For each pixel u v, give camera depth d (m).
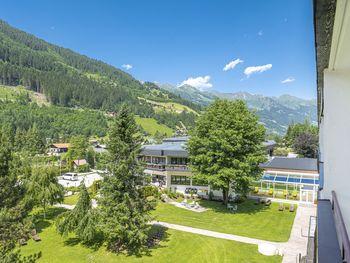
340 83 2.90
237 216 25.62
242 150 26.14
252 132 25.86
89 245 19.33
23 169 20.55
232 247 18.47
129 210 17.88
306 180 31.27
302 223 23.48
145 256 17.42
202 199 32.34
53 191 26.23
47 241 20.39
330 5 1.77
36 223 24.55
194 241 19.56
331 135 2.92
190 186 34.50
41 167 27.22
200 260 16.73
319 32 2.19
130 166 18.77
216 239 19.89
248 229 22.08
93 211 19.03
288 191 34.09
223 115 26.47
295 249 18.06
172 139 53.16
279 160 38.50
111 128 18.70
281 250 17.23
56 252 18.41
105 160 18.53
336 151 2.91
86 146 76.75
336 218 2.38
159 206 29.16
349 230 2.69
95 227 18.80
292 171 32.84
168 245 19.02
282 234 20.91
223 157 25.62
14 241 13.62
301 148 59.00
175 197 32.47
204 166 26.73
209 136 26.86
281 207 27.42
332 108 2.92
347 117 2.85
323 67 2.97
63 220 19.62
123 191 18.30
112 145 18.38
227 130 25.48
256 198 32.28
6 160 15.66
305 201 30.61
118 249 18.38
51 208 29.64
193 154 28.20
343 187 2.86
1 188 14.90
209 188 33.09
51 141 106.94
